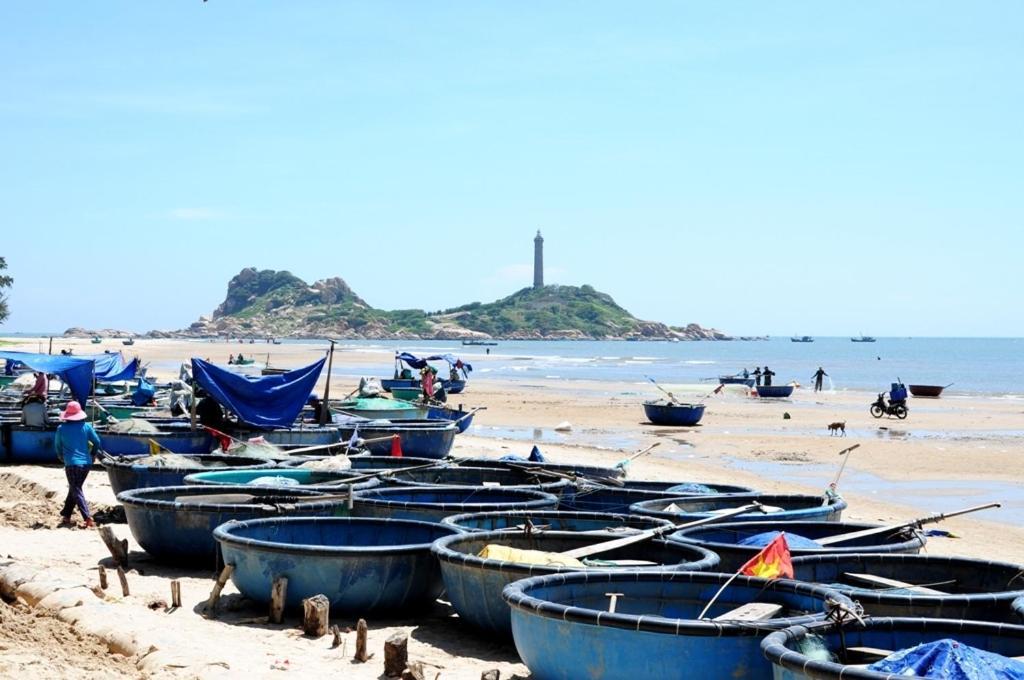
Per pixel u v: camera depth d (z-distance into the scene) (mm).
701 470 28844
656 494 16734
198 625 10922
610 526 13789
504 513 13812
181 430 24109
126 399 36125
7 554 14281
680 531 13320
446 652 10461
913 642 8258
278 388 24656
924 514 21969
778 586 9516
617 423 44062
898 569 11523
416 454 26047
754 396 63406
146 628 10062
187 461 18797
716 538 13961
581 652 8492
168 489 14625
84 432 16906
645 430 41094
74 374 26172
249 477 17266
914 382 87562
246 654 9812
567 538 12172
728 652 8219
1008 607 9227
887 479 27688
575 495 16969
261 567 11391
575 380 83438
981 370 113500
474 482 19312
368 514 14367
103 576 12273
